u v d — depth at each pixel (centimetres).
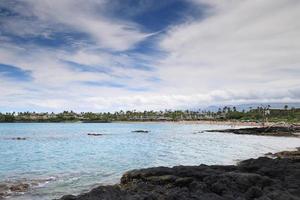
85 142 8450
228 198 1723
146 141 8688
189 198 1702
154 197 1683
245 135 11081
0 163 4381
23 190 2558
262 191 1809
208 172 2350
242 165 2712
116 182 2917
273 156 4688
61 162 4425
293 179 2172
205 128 17962
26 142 8494
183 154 5409
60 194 2442
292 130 12038
